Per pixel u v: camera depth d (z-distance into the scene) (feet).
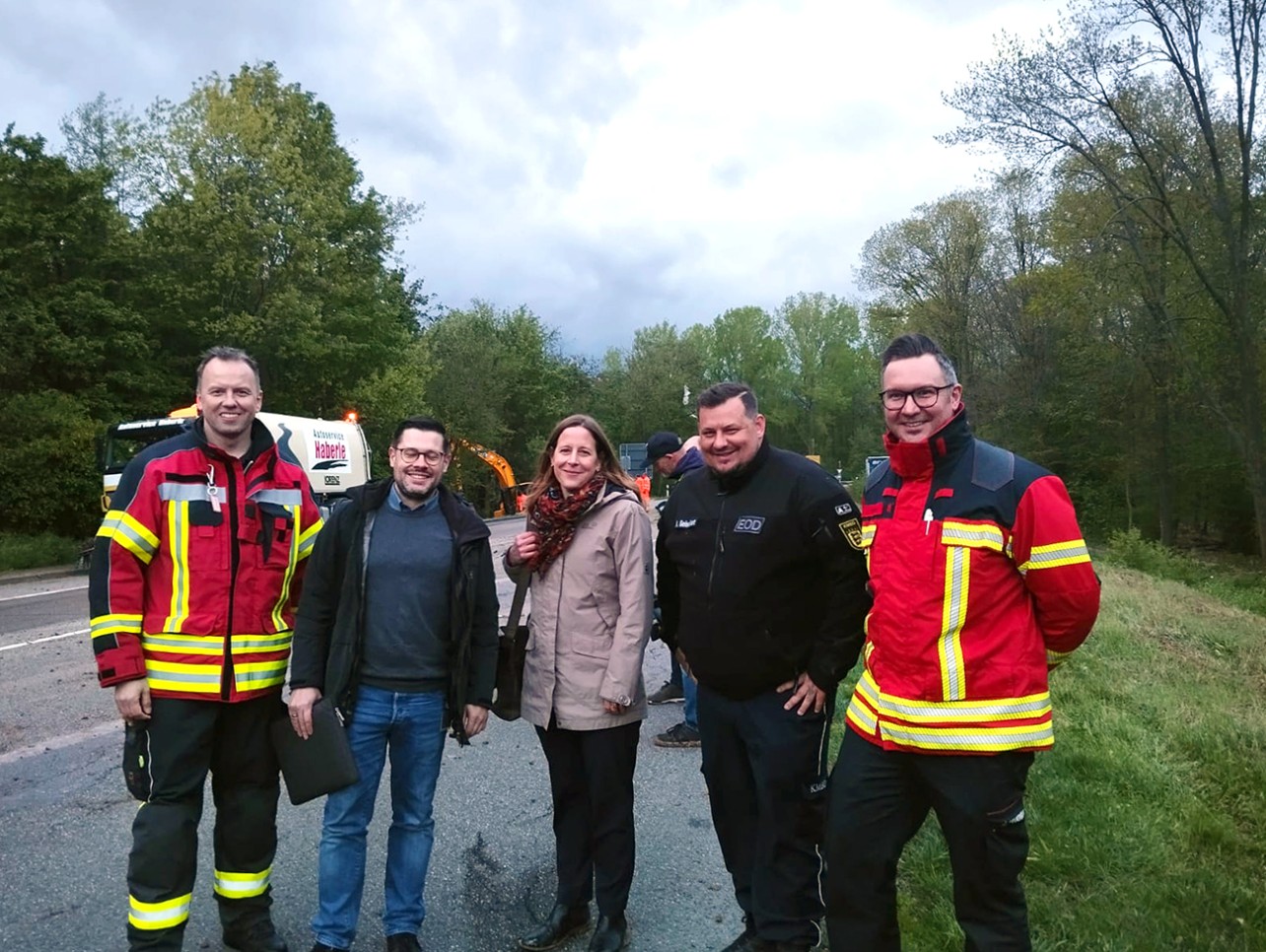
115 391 67.72
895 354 8.11
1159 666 24.93
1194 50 63.57
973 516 7.69
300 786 9.47
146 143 78.64
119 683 9.05
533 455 155.53
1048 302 84.48
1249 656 29.78
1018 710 7.62
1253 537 92.73
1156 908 10.34
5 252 61.11
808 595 9.56
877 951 8.29
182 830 9.23
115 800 14.61
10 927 10.61
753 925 9.98
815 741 9.59
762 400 241.96
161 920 9.02
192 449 9.59
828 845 8.39
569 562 10.44
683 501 10.32
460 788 15.26
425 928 10.68
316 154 90.84
